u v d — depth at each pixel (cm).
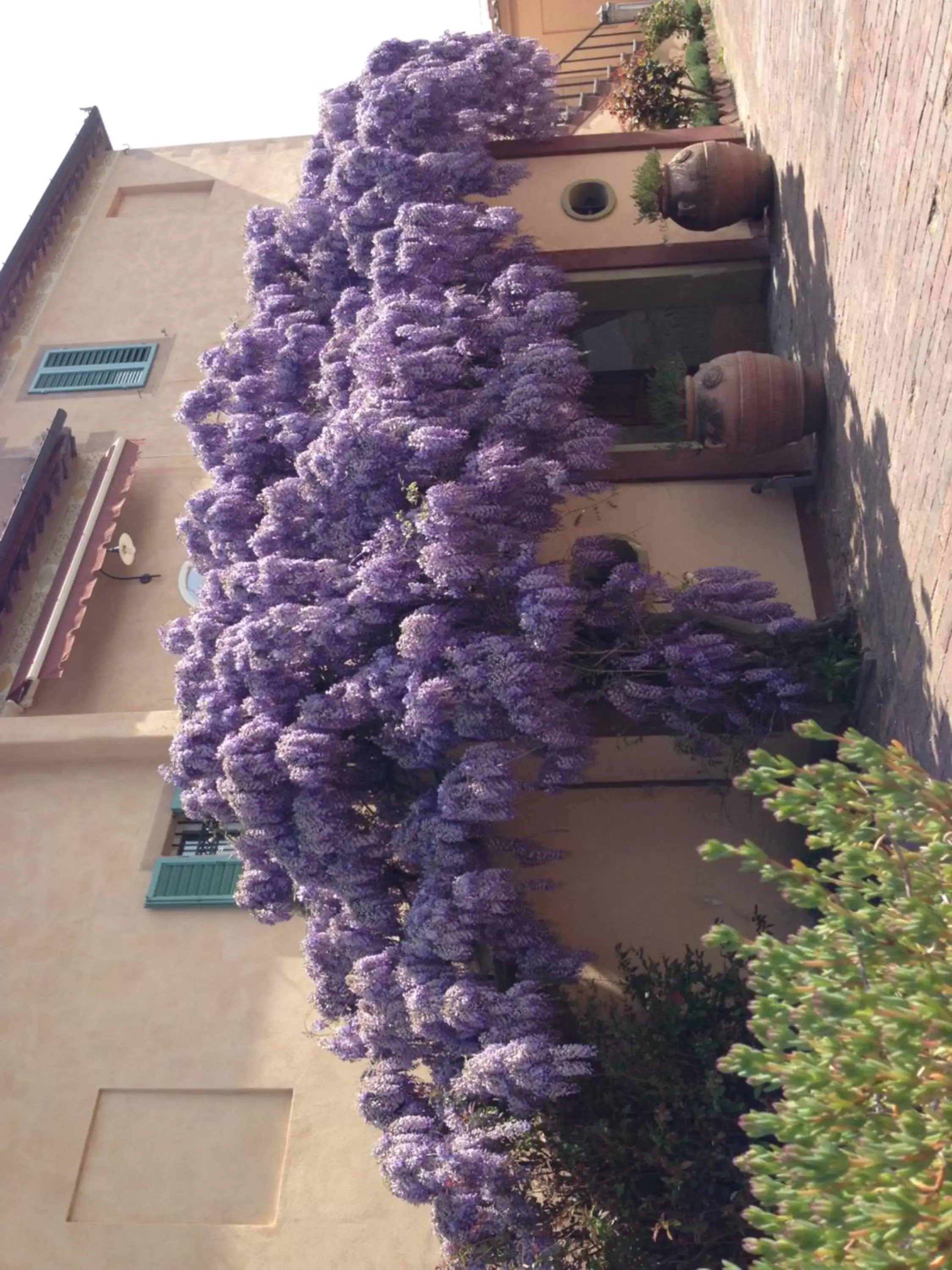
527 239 839
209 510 781
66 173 1330
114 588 1050
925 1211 300
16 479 1120
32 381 1206
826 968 364
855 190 641
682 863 758
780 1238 330
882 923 364
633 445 845
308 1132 780
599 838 767
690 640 690
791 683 698
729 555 809
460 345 721
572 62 1405
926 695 574
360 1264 741
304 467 706
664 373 832
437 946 601
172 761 771
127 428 1152
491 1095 593
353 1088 789
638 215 926
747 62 956
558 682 627
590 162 959
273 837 668
